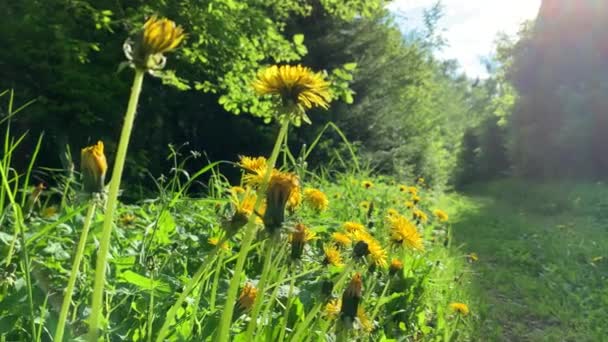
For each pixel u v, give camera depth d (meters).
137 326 1.65
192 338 1.50
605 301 5.19
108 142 8.72
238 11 7.55
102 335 1.43
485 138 28.53
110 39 8.49
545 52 21.05
